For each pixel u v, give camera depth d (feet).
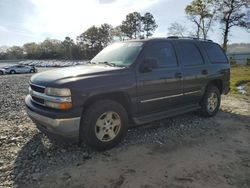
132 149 14.25
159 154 13.69
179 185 10.71
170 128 18.06
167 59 16.94
